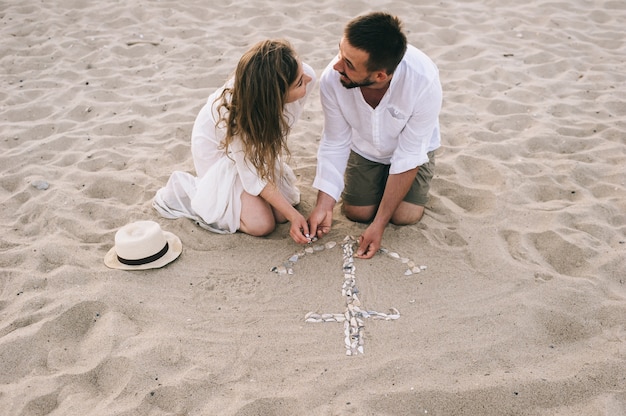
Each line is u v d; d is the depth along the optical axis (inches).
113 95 185.8
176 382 89.2
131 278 110.1
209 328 100.1
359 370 91.7
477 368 92.4
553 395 87.2
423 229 125.2
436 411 86.3
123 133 166.7
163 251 114.7
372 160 123.9
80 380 90.7
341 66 99.6
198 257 117.2
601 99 180.2
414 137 112.1
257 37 225.8
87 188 139.7
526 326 100.4
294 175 141.3
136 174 145.6
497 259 115.6
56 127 168.1
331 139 121.1
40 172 145.6
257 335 99.0
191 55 213.3
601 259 114.3
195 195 122.1
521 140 159.5
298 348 96.4
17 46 217.2
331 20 241.3
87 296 104.7
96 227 126.0
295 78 102.3
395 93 106.9
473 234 123.4
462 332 99.2
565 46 216.7
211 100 120.4
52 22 235.6
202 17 246.2
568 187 139.6
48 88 189.3
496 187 139.6
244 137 108.3
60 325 100.0
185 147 158.7
